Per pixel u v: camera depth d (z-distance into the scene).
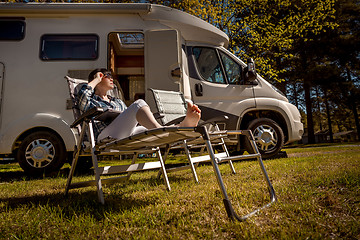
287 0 12.09
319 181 2.35
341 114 35.69
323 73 22.53
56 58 4.64
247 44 11.64
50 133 4.51
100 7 4.70
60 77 4.59
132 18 4.84
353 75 25.95
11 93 4.50
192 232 1.41
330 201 1.78
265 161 4.64
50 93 4.54
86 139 2.53
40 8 4.59
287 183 2.41
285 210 1.68
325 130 52.31
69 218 1.74
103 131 2.36
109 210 1.86
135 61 6.87
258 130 5.22
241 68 5.36
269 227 1.42
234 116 5.02
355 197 1.84
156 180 3.30
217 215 1.66
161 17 4.88
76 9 4.66
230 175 3.24
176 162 6.72
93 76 2.85
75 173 4.95
